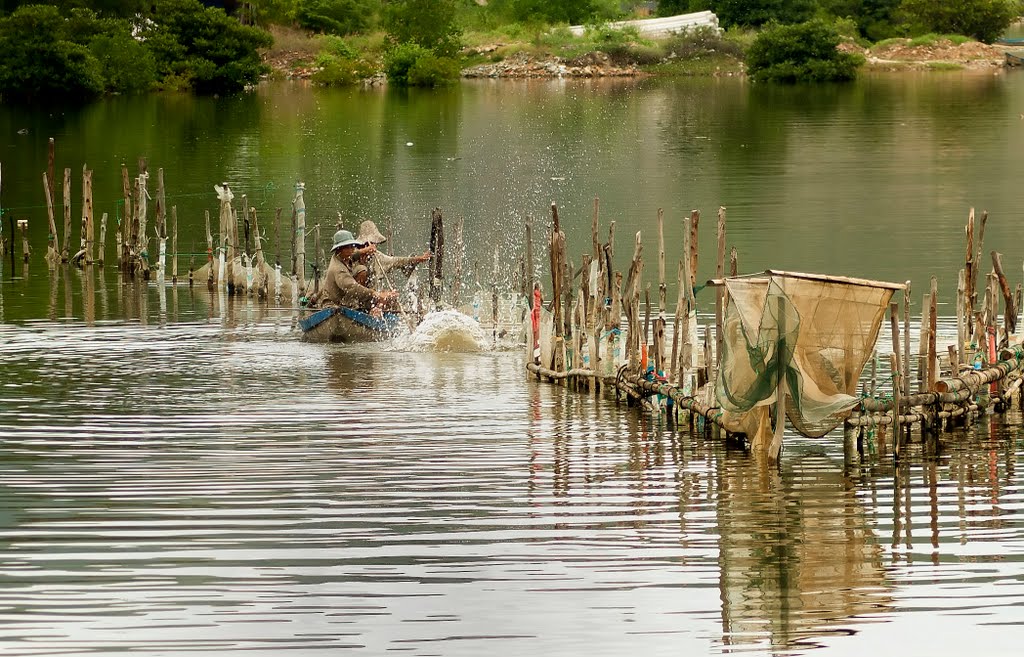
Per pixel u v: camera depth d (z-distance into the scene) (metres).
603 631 22.80
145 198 59.84
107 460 31.83
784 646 22.19
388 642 22.39
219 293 56.00
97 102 156.62
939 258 60.94
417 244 67.50
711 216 73.75
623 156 103.31
